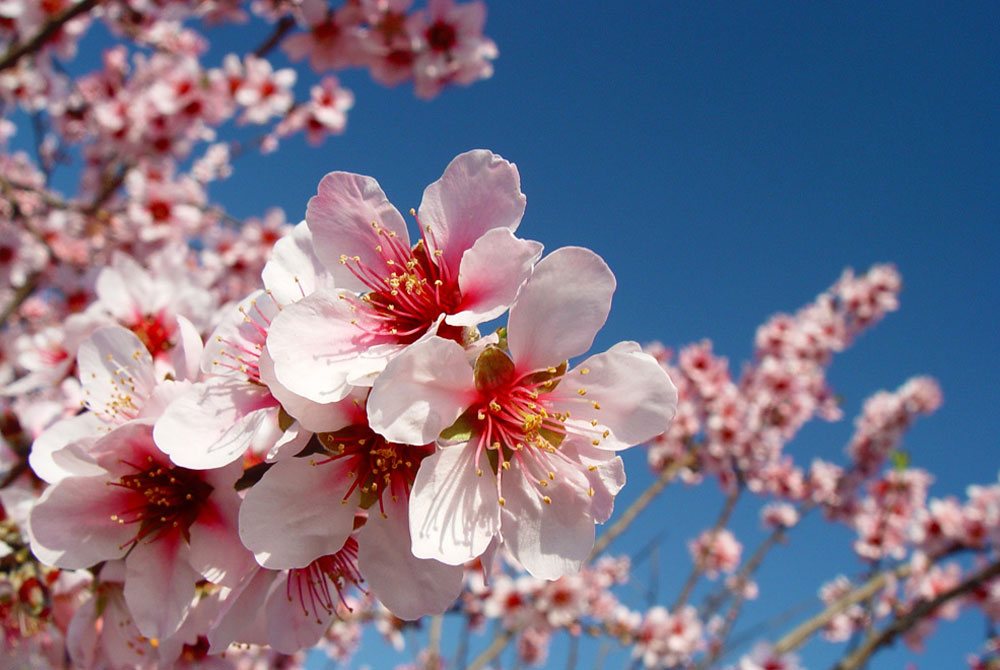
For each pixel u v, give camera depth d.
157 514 0.23
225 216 0.68
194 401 0.23
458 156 0.23
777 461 0.95
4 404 0.38
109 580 0.25
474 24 0.54
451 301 0.23
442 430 0.22
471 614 0.76
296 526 0.22
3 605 0.27
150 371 0.25
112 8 0.65
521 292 0.22
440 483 0.22
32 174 0.86
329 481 0.22
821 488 0.93
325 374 0.22
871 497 0.93
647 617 0.71
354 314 0.22
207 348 0.23
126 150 0.68
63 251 0.64
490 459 0.22
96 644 0.26
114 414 0.24
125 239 0.66
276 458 0.22
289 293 0.23
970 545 0.75
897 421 0.95
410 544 0.22
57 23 0.45
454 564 0.21
